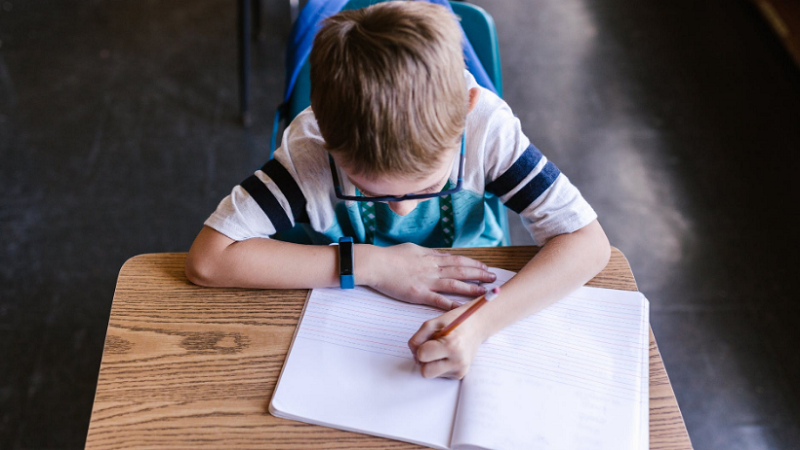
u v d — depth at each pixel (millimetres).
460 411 696
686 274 1779
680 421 695
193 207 1911
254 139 2078
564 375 726
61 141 2051
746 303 1720
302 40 1085
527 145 865
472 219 985
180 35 2398
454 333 723
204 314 795
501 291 785
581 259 819
